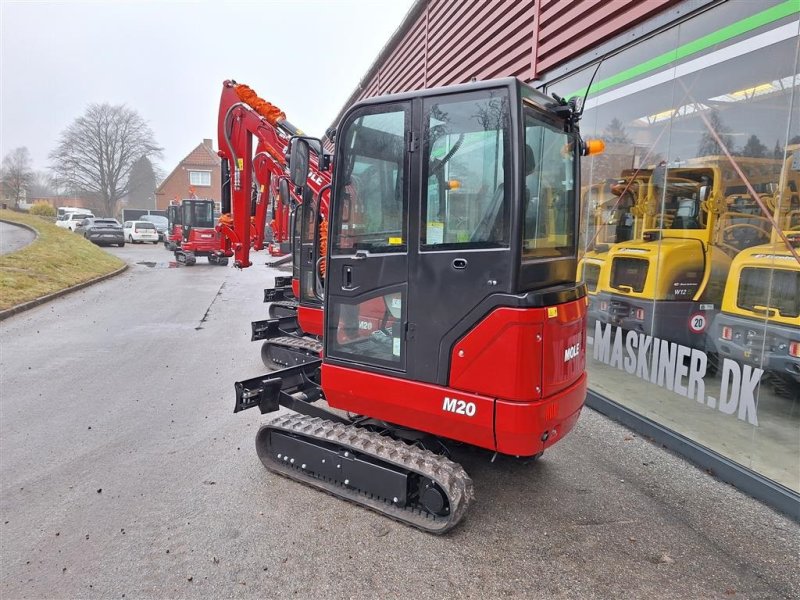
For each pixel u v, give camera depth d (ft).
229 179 21.77
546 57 17.48
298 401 12.16
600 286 17.39
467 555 8.82
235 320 28.71
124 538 9.18
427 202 9.16
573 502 10.54
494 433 8.69
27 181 181.06
